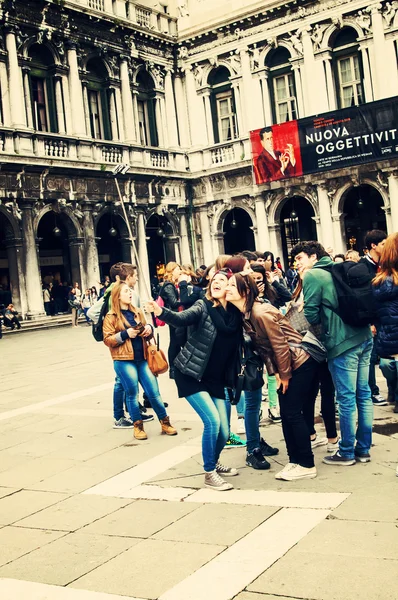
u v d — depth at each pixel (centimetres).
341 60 3312
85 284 3212
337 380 727
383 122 3042
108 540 587
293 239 3744
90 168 3183
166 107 3741
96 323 1020
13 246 2944
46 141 3030
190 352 701
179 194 3750
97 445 921
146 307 678
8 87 2942
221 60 3644
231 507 637
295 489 670
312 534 551
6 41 2927
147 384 934
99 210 3288
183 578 498
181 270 1005
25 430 1045
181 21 3744
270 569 496
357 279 705
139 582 500
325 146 3209
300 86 3391
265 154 3394
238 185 3625
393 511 584
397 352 789
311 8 3300
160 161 3634
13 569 544
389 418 930
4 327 2853
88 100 3350
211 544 554
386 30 3131
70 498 712
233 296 687
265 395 1143
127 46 3488
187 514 631
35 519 658
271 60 3512
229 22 3541
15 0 2931
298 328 760
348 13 3209
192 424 996
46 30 3069
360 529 551
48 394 1353
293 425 698
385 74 3127
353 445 732
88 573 523
